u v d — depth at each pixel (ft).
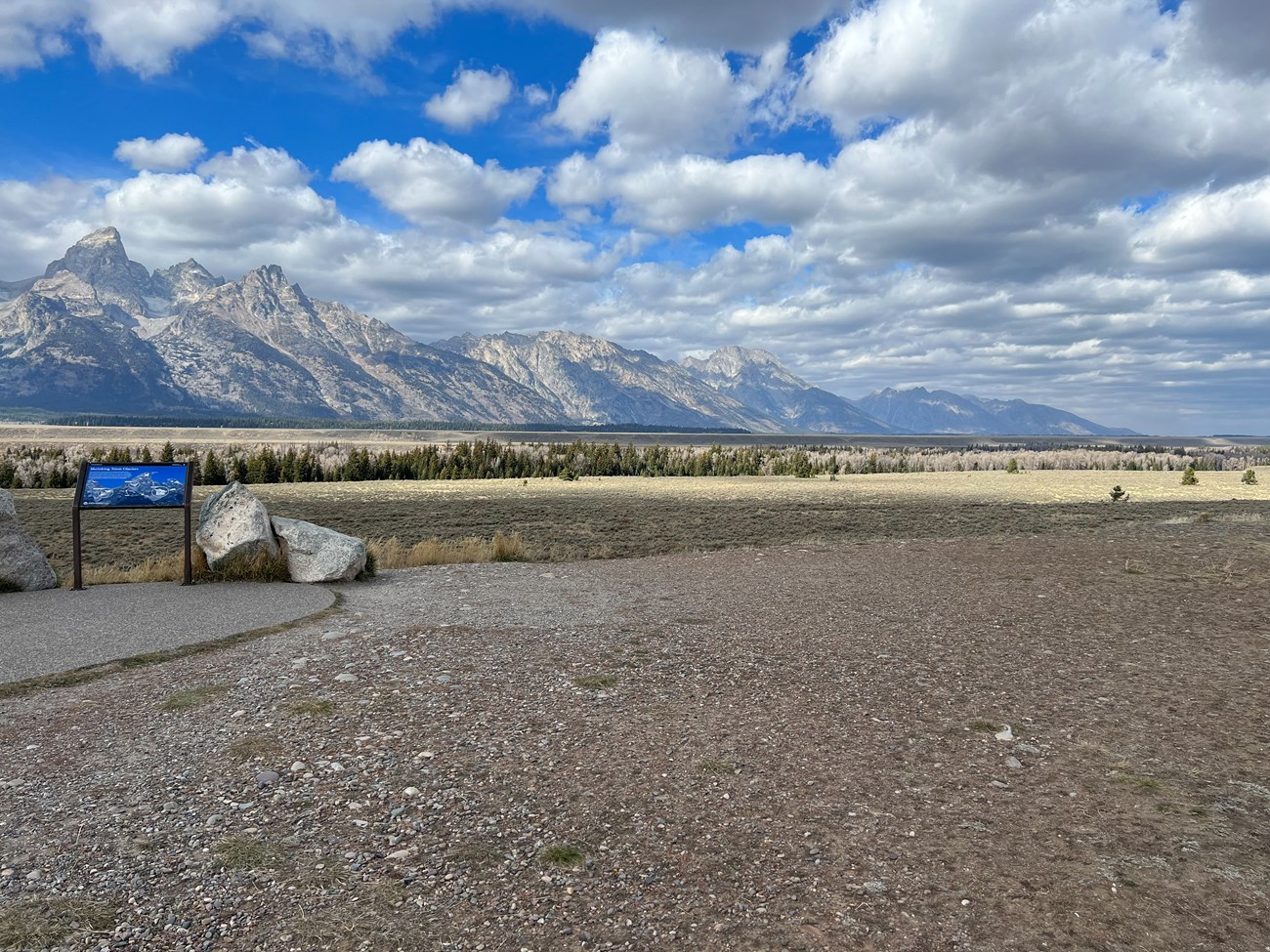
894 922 10.57
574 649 26.30
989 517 141.79
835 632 28.94
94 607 33.91
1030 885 11.49
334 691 21.43
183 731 18.34
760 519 139.03
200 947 10.05
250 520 42.65
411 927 10.51
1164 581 39.14
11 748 17.33
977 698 20.88
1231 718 19.03
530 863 12.25
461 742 17.57
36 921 10.55
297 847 12.76
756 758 16.67
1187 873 11.74
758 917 10.72
